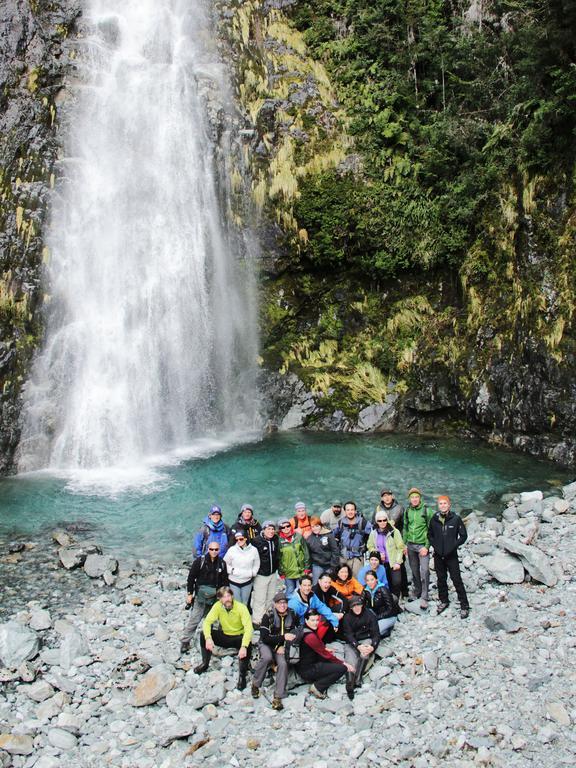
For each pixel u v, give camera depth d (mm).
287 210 22656
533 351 19234
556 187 19328
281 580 11578
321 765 7598
